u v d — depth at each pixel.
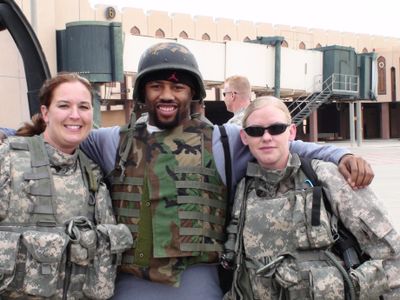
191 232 2.64
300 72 23.25
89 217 2.58
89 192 2.61
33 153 2.52
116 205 2.77
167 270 2.64
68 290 2.47
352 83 24.73
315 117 30.94
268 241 2.56
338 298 2.41
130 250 2.69
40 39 10.19
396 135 42.84
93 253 2.49
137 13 25.62
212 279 2.74
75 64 10.28
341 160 2.65
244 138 2.72
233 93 5.92
